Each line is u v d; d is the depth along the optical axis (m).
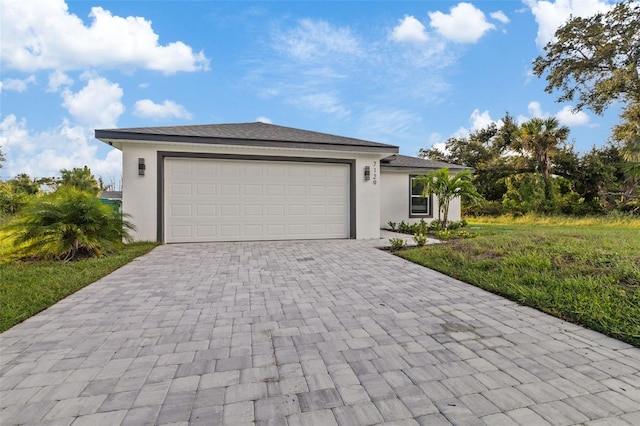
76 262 5.74
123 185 7.86
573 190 18.50
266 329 2.94
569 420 1.70
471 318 3.21
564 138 17.59
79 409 1.80
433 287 4.35
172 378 2.12
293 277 4.88
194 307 3.55
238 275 4.99
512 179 19.95
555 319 3.17
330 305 3.62
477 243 6.76
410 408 1.80
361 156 9.39
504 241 6.70
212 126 10.15
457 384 2.04
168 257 6.40
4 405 1.83
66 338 2.74
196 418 1.72
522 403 1.84
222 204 8.50
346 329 2.94
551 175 18.45
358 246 7.86
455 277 4.83
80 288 4.26
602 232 8.66
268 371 2.21
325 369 2.23
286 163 8.90
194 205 8.34
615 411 1.77
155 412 1.77
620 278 3.87
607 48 15.77
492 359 2.37
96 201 6.50
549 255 5.12
